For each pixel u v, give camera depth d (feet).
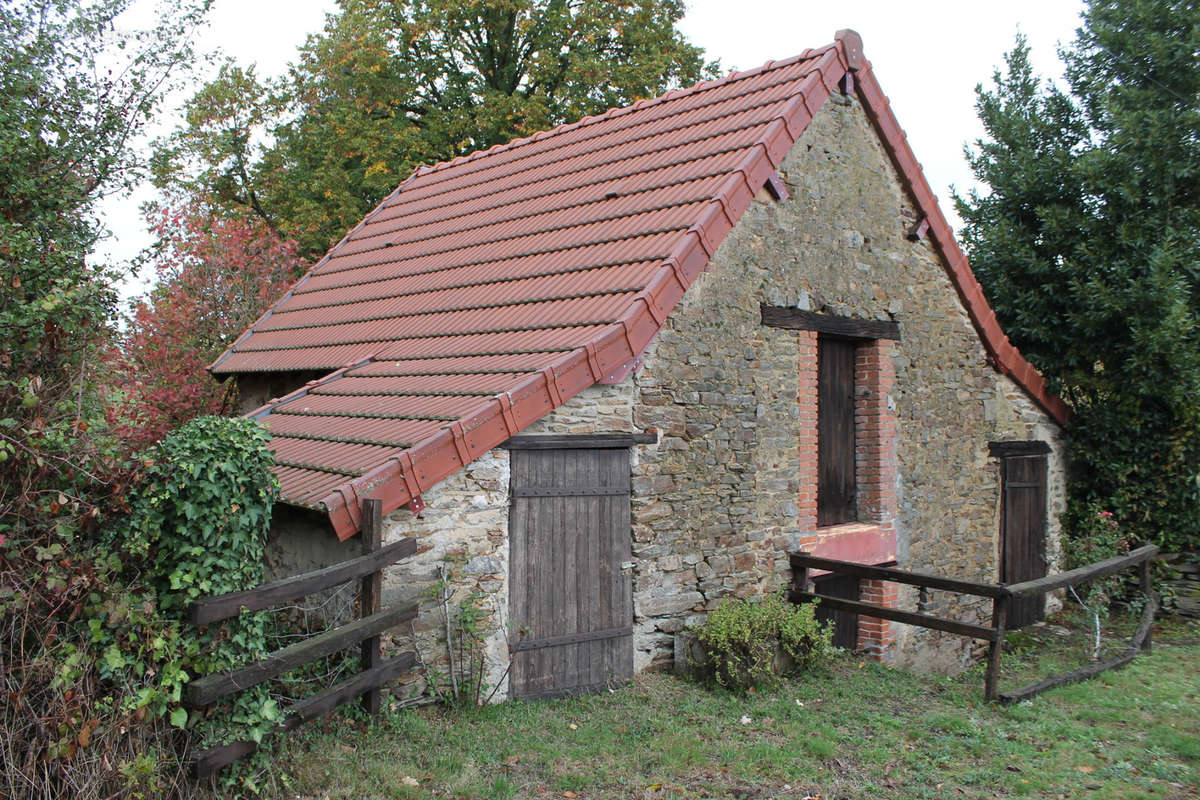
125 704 14.35
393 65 66.54
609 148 33.88
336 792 16.33
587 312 24.22
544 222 31.04
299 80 70.44
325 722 18.72
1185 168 35.45
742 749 19.39
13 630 13.70
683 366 25.38
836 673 25.91
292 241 52.44
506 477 22.00
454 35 68.44
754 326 27.32
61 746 13.55
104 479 14.75
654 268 24.41
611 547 23.89
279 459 23.30
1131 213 37.35
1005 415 37.47
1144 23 37.17
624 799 16.93
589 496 23.50
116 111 19.35
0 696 13.57
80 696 14.02
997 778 18.40
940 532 34.22
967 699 23.99
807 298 29.04
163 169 20.80
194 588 15.20
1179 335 34.35
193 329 47.11
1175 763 19.69
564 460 23.07
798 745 19.76
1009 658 31.68
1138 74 37.93
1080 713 23.09
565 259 27.71
